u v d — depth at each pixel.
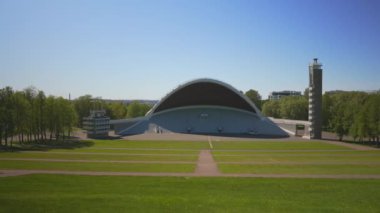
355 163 42.31
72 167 37.44
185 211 19.66
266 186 27.70
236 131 98.69
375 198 23.59
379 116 68.50
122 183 28.34
